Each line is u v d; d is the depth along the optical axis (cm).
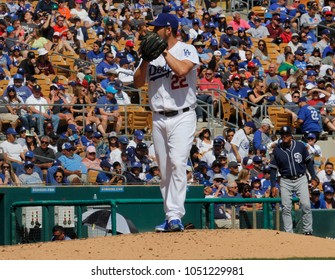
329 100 8781
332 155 8338
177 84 4300
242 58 9656
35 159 6762
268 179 6838
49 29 9094
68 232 5369
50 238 5375
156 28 4331
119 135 7569
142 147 7025
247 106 8538
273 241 4225
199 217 5547
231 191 6656
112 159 6962
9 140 6831
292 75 9256
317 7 11062
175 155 4309
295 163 5778
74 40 9200
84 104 7512
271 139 8019
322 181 7594
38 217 5400
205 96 8275
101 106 7619
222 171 7169
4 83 8038
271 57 9956
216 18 10419
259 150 7625
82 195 5712
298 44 10231
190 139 4338
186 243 4156
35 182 6384
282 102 8669
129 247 4109
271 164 5875
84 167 6681
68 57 8762
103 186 5762
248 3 11100
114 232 5084
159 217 5688
